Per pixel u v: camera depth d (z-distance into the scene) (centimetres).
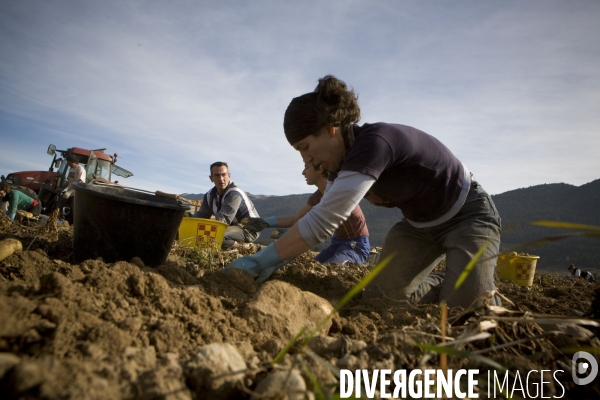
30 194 927
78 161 1260
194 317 178
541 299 358
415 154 258
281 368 139
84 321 149
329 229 243
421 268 310
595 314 214
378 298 283
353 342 166
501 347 168
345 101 243
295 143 256
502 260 579
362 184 236
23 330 135
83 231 269
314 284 311
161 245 280
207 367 129
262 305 195
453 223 287
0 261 221
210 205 664
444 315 163
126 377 123
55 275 166
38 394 106
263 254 261
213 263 368
